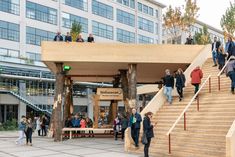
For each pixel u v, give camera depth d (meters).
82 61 22.27
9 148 18.45
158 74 30.14
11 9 50.00
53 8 55.84
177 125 16.89
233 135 11.99
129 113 22.83
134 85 23.03
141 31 73.62
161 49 23.25
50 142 21.83
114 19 67.12
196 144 14.36
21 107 46.53
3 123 42.47
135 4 72.50
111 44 22.55
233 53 19.02
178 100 19.95
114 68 26.08
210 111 16.67
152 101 19.72
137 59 22.81
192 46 23.72
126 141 16.53
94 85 54.06
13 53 49.81
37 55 53.00
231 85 17.45
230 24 48.28
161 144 15.83
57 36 23.22
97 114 24.61
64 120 25.84
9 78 44.47
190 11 52.41
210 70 22.11
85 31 60.88
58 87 22.67
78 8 59.97
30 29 52.28
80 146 18.98
